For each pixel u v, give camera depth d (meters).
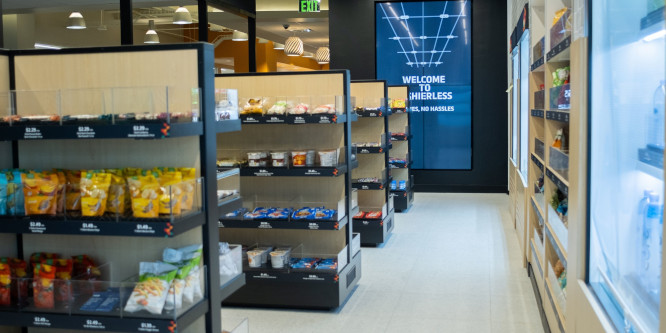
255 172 5.84
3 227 3.10
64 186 3.12
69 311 3.08
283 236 6.19
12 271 3.30
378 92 9.27
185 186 3.06
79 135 2.95
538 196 5.96
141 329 2.97
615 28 2.98
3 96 3.22
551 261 5.12
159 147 3.33
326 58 21.08
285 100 5.95
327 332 5.06
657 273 2.29
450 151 13.30
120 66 3.35
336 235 6.09
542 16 6.29
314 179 6.14
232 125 3.54
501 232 9.07
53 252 3.51
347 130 6.05
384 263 7.38
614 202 2.94
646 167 2.47
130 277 3.26
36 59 3.48
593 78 3.28
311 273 5.57
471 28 13.05
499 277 6.64
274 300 5.65
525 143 8.04
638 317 2.40
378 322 5.29
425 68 13.24
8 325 3.17
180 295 3.01
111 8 12.48
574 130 3.46
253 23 8.54
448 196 12.83
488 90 13.05
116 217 2.99
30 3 11.80
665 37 2.15
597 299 3.00
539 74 6.40
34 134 3.03
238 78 6.23
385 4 13.27
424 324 5.21
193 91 3.12
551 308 4.58
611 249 2.99
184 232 3.23
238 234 6.27
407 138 11.24
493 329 5.05
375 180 8.70
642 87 2.54
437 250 8.00
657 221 2.32
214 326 3.28
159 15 16.33
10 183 3.14
